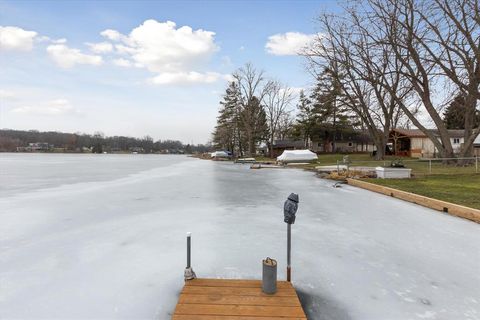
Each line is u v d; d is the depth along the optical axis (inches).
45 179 580.1
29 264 152.9
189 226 223.1
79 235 200.5
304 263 156.3
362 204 318.0
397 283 136.3
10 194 378.9
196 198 351.6
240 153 2401.6
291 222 129.0
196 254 165.9
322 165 991.6
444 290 130.3
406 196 340.5
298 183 523.2
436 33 649.6
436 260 162.4
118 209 284.5
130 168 973.2
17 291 125.9
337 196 371.9
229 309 105.8
